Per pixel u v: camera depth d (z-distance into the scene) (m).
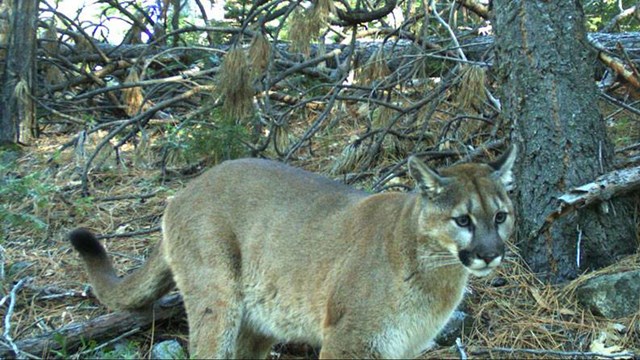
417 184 3.92
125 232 5.25
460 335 4.51
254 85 6.12
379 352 3.94
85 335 4.39
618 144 5.67
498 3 4.94
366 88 5.89
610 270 4.72
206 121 6.21
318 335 4.11
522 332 4.53
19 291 4.69
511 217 3.99
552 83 4.81
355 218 4.07
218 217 4.20
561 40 4.81
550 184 4.81
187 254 4.22
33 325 4.52
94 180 5.88
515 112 4.89
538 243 4.84
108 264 4.50
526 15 4.83
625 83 5.86
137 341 4.47
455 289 3.99
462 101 5.46
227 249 4.19
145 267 4.37
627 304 4.57
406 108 5.69
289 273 4.12
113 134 5.92
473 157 5.45
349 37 7.18
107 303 4.42
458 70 5.96
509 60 4.90
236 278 4.20
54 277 4.86
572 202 4.71
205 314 4.19
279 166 4.32
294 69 6.35
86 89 7.62
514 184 4.91
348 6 6.20
